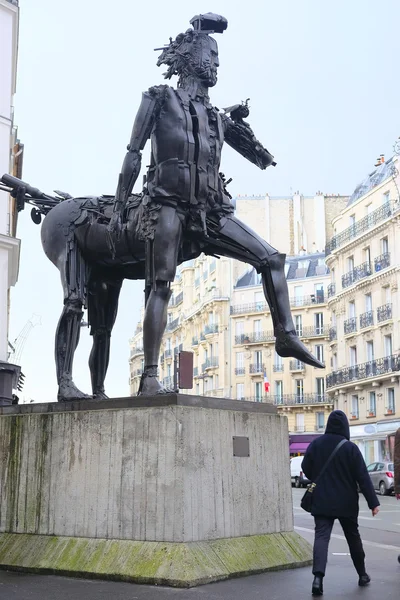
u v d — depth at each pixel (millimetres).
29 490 6340
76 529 5996
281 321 6332
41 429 6363
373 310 45219
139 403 5879
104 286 7055
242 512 6043
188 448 5645
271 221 69375
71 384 6590
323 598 5062
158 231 6121
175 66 6441
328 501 5496
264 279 6430
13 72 28094
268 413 6539
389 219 43219
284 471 6551
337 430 5762
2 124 26469
